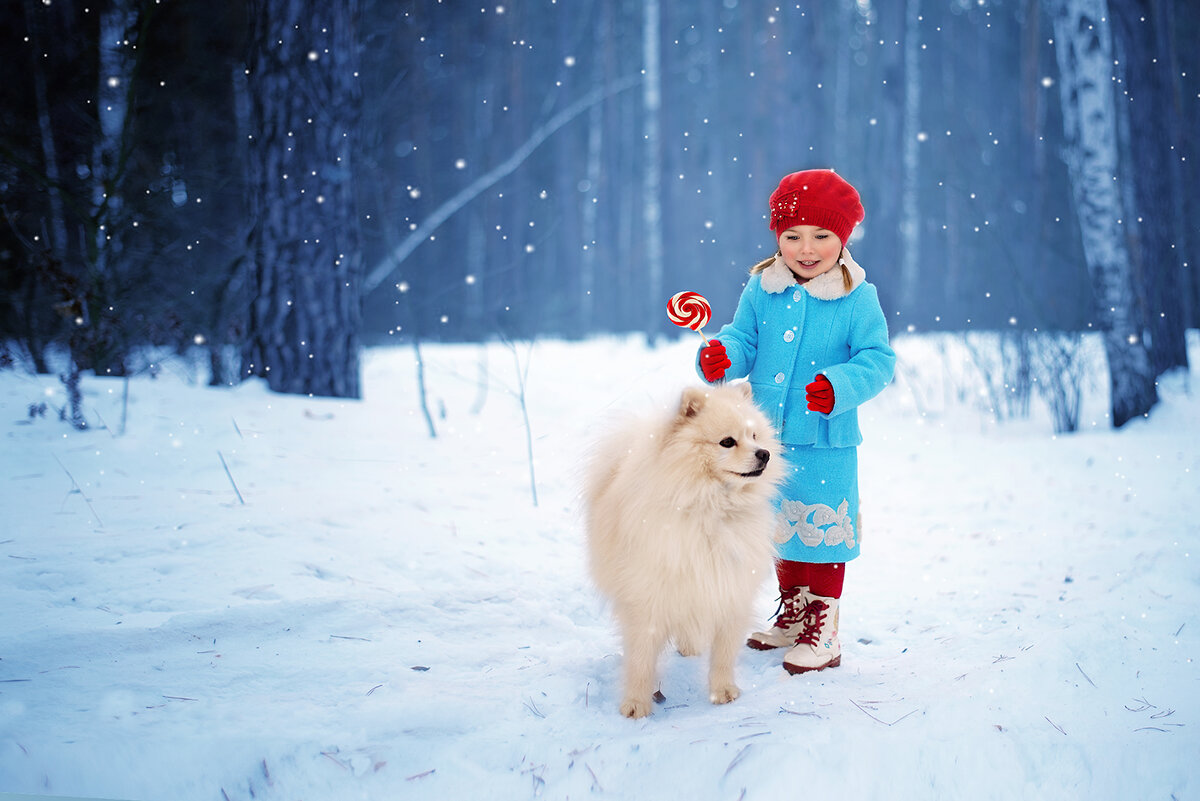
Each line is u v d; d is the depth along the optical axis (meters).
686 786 2.33
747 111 26.88
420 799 2.33
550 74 27.25
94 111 10.50
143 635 3.25
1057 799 2.32
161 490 5.30
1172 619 3.59
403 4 14.05
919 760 2.39
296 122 8.31
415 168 20.12
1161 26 14.07
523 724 2.75
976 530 5.71
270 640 3.38
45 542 4.25
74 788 2.33
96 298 7.93
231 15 13.15
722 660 3.04
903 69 16.03
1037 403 10.72
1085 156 9.75
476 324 20.16
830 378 3.18
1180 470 7.00
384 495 5.61
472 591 4.12
